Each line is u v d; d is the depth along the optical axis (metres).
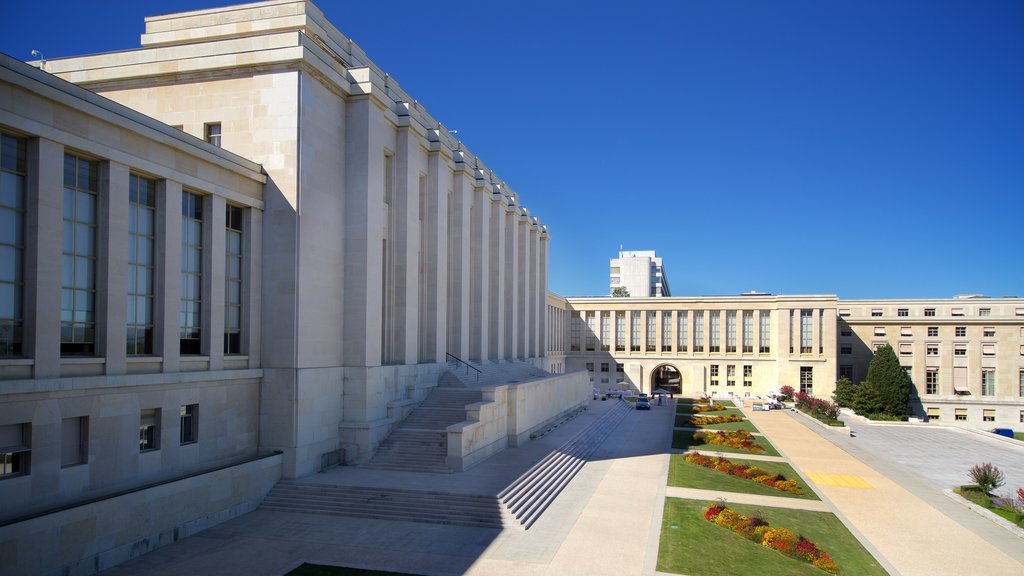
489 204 60.31
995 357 89.88
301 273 32.97
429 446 36.59
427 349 47.59
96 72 35.59
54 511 20.95
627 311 104.19
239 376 31.09
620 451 47.91
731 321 99.94
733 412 76.25
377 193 38.72
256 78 33.88
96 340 24.59
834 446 51.66
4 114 21.00
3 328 21.52
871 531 28.42
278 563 23.00
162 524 24.81
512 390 43.41
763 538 26.31
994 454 49.25
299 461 32.34
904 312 96.31
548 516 29.44
